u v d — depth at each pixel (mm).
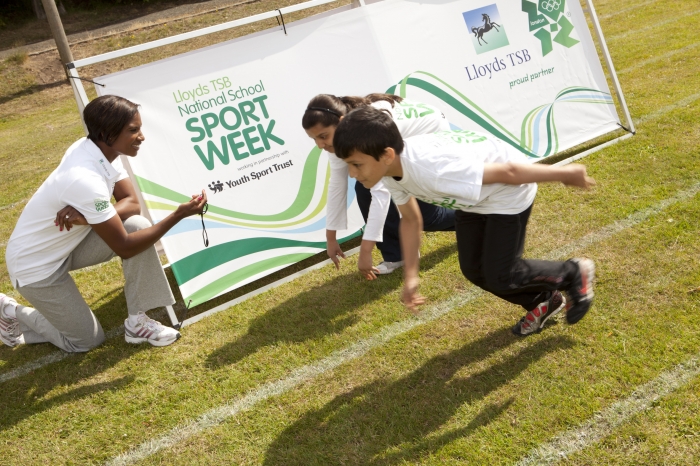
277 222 4359
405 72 4828
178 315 4094
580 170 2381
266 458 2709
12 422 3172
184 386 3295
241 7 18859
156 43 4031
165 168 4055
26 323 3758
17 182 7930
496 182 2422
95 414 3158
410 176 2424
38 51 16766
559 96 5449
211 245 4152
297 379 3221
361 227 4598
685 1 11258
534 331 3199
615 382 2793
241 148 4289
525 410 2725
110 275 4809
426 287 3854
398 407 2867
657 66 7676
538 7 5406
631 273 3594
